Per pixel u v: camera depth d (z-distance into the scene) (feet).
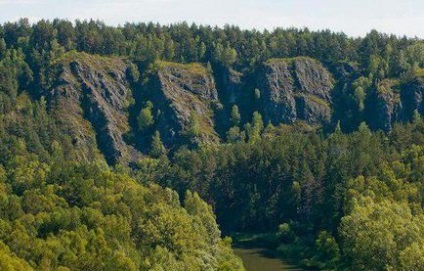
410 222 421.59
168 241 396.37
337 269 455.63
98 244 342.85
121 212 399.24
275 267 490.49
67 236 343.05
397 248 394.73
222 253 451.12
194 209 483.92
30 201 391.86
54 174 479.00
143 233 395.75
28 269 294.66
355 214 453.17
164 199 460.55
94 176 471.21
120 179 479.41
